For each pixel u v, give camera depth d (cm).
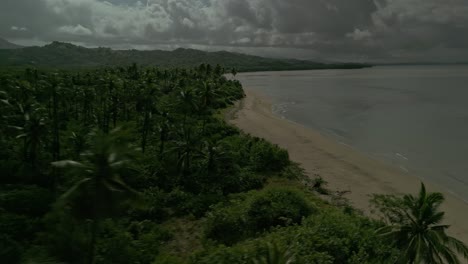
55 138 5459
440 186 5088
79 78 12431
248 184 4912
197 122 8006
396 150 6988
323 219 3250
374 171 5619
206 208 4194
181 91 7169
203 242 3456
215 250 2902
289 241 2952
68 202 2345
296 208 3809
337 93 17388
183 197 4391
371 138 8006
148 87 7619
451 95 16425
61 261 2566
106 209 2297
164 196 4409
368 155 6562
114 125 7688
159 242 3475
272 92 17712
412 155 6656
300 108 12375
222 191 4697
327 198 4575
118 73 14412
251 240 3184
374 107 12662
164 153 5469
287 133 8094
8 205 3791
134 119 8238
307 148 6869
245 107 11975
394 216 3031
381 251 2689
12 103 7281
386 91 18475
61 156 5394
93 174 2348
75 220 2678
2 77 9688
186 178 4978
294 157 6278
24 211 3756
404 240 2577
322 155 6425
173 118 7900
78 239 2688
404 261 2445
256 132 8138
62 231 2695
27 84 9056
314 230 3050
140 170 4828
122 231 3397
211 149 5241
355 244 2895
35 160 5125
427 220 2509
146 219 3953
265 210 3747
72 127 7544
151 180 4819
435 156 6600
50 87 7688
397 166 5959
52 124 6606
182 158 5166
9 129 5431
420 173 5647
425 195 2622
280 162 5638
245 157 5828
